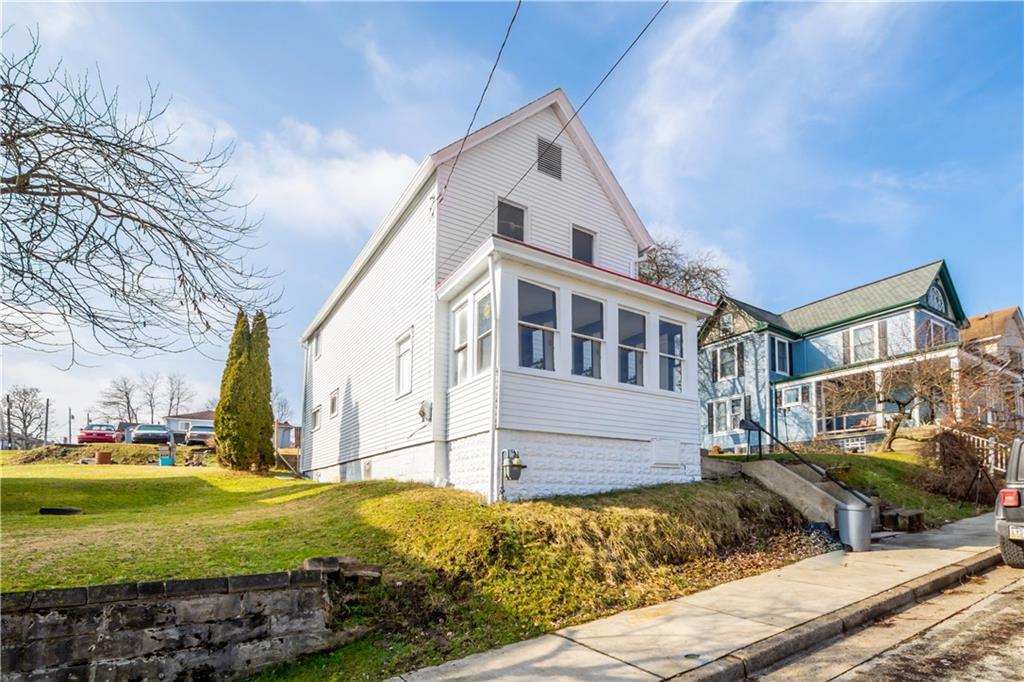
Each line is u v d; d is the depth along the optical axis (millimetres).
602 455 9766
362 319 15883
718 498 9414
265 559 5977
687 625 5535
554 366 9469
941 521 11273
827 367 24812
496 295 9055
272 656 4773
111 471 18469
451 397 10438
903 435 18547
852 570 7465
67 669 4055
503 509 7891
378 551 6707
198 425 42312
